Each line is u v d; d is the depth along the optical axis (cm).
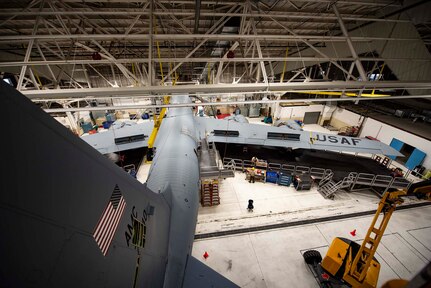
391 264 1035
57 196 164
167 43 1814
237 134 1859
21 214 121
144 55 2228
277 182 1595
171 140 1249
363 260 830
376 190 1548
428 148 1695
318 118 2930
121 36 809
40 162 146
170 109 1755
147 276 385
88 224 212
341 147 1691
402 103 2500
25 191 128
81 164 204
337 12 998
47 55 1992
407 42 1234
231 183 1619
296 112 2814
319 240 1152
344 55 1761
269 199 1455
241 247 1106
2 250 102
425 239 1171
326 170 1653
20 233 119
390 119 2205
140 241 366
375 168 1738
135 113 3100
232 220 1276
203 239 1148
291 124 2066
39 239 138
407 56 1250
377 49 1454
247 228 1219
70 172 184
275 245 1119
